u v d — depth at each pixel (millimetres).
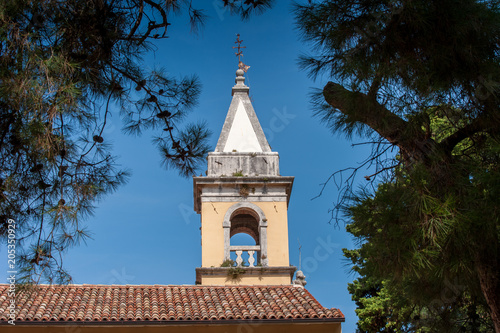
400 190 7922
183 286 21266
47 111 7074
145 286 21047
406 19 7824
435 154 7891
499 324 7922
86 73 7812
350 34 8375
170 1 8258
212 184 24984
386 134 8328
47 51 7273
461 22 7801
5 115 7195
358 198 8195
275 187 25219
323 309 19094
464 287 8867
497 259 7762
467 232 7457
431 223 7434
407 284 9695
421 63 8062
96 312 18328
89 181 7898
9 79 6938
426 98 8109
